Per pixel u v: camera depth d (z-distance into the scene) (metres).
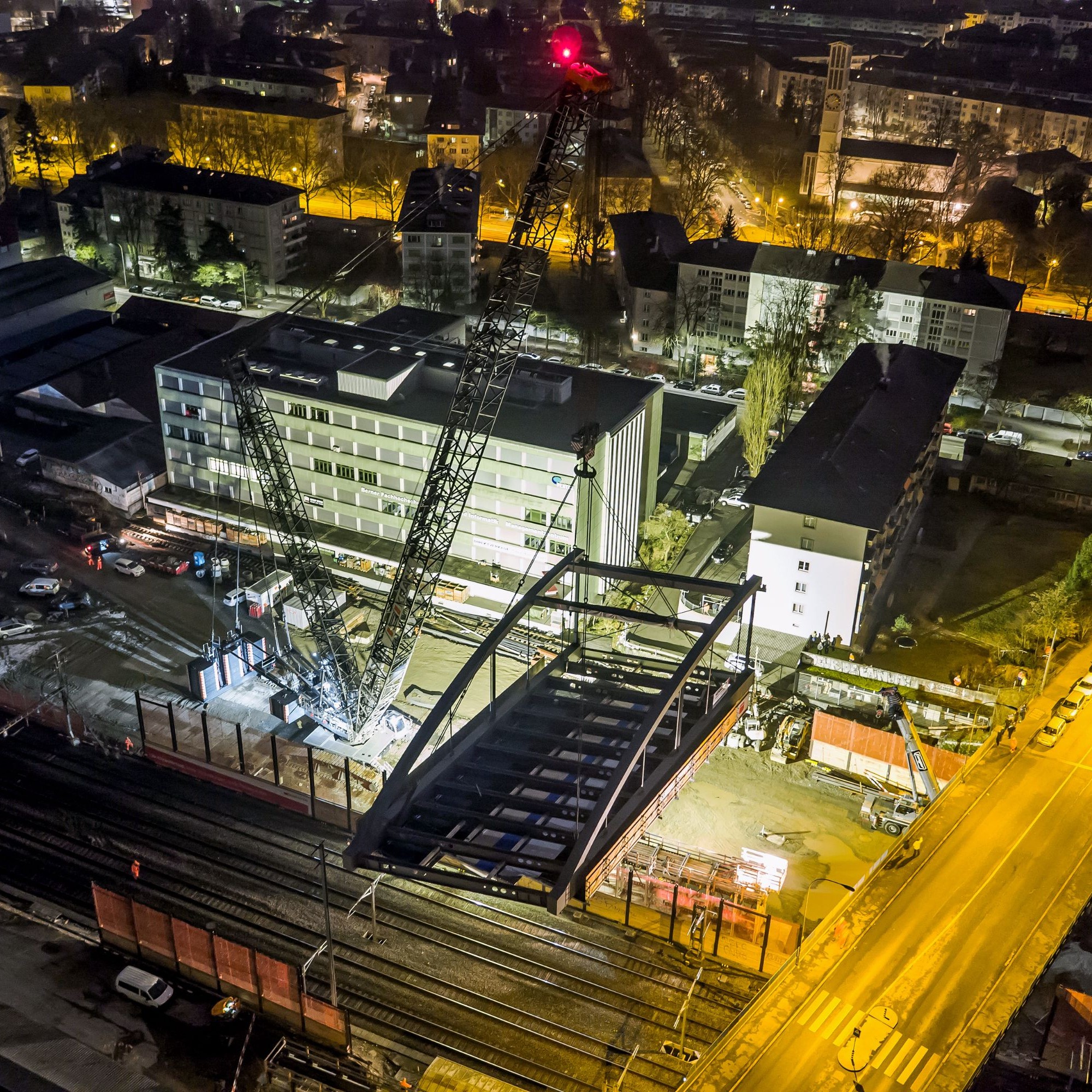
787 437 120.00
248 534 130.12
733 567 127.69
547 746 73.94
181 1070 71.00
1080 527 138.62
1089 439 161.88
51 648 112.75
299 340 130.75
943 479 146.25
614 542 121.50
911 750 91.25
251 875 86.88
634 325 185.12
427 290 195.88
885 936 78.38
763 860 85.94
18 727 101.94
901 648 113.38
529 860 60.12
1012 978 75.12
